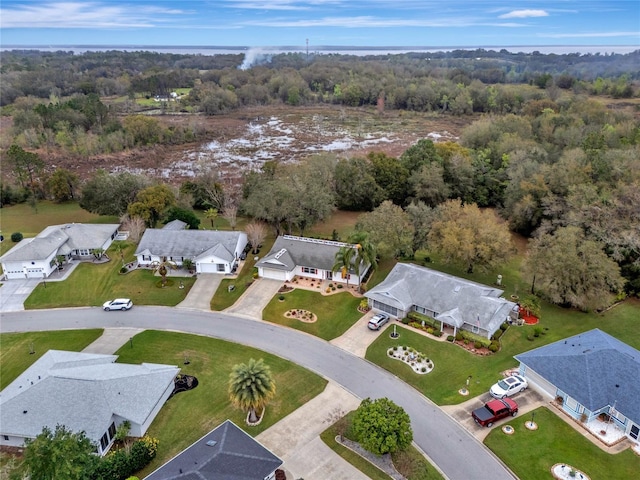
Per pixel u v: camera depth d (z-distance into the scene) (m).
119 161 129.12
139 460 34.66
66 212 92.38
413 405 41.53
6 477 32.12
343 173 89.12
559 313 55.22
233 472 31.28
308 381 44.66
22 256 63.53
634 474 33.94
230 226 83.38
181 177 115.19
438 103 196.12
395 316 54.72
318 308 57.19
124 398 39.00
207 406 41.47
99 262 68.81
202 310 57.09
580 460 35.25
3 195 95.19
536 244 57.94
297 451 36.53
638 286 57.50
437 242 62.91
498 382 42.78
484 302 51.31
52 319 55.25
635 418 36.47
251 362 39.06
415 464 35.16
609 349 41.91
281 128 170.12
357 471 34.72
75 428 36.12
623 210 61.44
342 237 78.69
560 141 110.12
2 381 44.75
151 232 69.31
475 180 92.31
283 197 72.69
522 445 36.78
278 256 64.00
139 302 58.88
